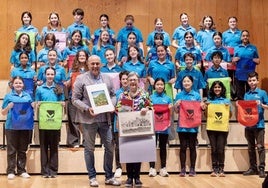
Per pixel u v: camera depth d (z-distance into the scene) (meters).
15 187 5.79
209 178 6.61
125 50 8.62
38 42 8.80
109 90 5.91
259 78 10.06
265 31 10.13
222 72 7.70
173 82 7.50
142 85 7.40
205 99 7.36
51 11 10.02
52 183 6.10
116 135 6.70
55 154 6.66
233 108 7.84
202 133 7.48
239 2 10.16
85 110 5.70
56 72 7.40
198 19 10.16
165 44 8.66
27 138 6.65
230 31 8.84
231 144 7.54
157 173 7.01
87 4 10.09
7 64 9.90
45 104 6.61
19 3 9.98
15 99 6.60
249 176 6.84
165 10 10.17
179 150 7.09
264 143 7.34
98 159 6.94
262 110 7.05
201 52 8.36
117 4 10.15
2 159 6.87
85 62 7.11
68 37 8.27
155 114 6.84
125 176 6.75
